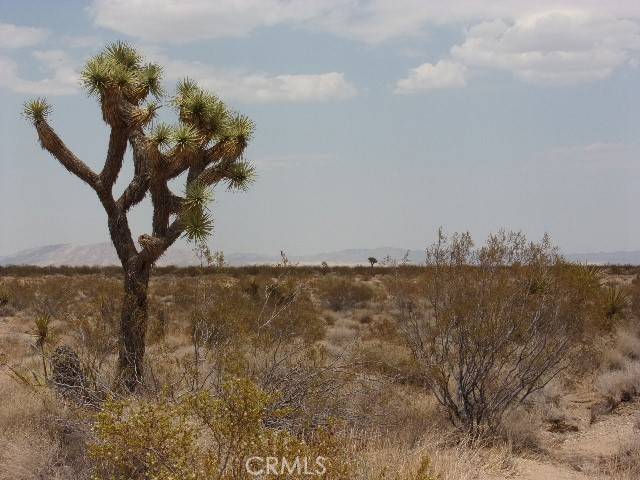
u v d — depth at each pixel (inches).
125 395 303.0
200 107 395.2
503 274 364.5
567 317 367.6
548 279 362.9
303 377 322.7
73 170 386.9
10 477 253.6
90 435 269.1
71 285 892.6
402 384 412.8
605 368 504.7
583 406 446.3
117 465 204.2
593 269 560.4
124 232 384.5
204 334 343.0
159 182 376.5
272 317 367.9
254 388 183.2
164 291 942.4
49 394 326.6
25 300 1006.4
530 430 360.5
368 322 931.3
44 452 266.2
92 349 361.7
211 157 395.5
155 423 183.9
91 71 375.6
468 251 371.2
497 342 353.1
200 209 370.6
